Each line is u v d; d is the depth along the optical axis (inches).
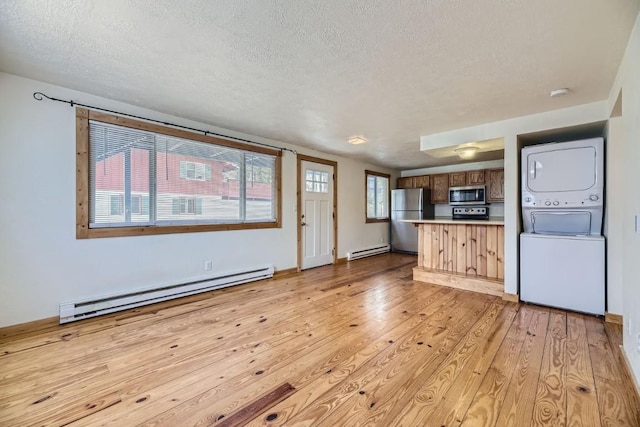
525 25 65.7
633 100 68.2
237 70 88.4
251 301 130.2
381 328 100.6
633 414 57.5
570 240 116.3
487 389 66.2
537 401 61.8
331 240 217.2
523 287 128.0
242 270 157.4
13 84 95.0
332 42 73.0
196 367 76.0
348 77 92.1
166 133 129.3
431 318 109.7
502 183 224.4
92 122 110.0
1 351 84.1
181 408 60.3
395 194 275.3
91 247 111.3
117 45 75.6
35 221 99.7
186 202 137.9
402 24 65.7
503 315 112.7
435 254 169.2
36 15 63.5
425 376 71.6
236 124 143.5
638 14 61.3
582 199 115.2
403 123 139.4
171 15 63.3
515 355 81.4
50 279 102.7
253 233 165.9
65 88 104.2
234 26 66.9
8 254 95.3
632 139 69.9
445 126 144.2
